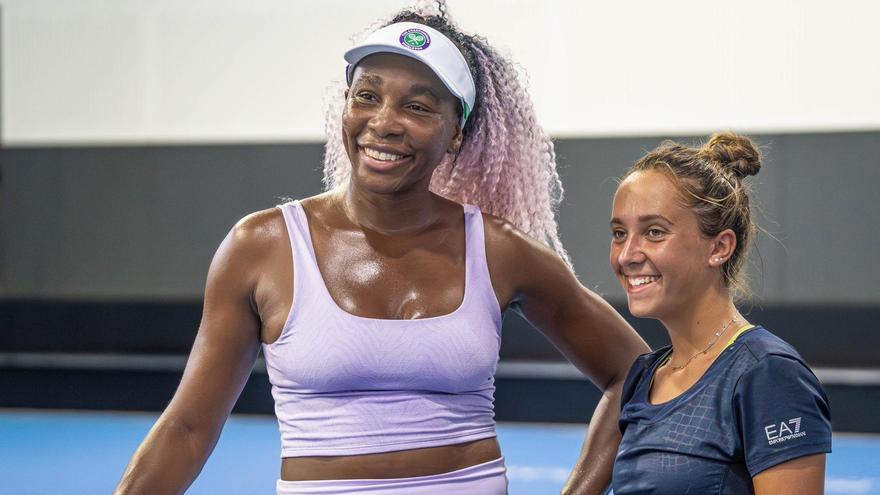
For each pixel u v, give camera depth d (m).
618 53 7.47
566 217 7.53
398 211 2.38
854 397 6.92
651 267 2.18
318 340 2.27
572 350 2.68
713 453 2.03
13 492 5.57
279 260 2.35
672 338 2.25
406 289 2.34
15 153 8.10
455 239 2.44
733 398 2.03
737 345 2.09
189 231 7.96
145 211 8.00
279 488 2.36
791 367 2.00
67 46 8.02
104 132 8.03
